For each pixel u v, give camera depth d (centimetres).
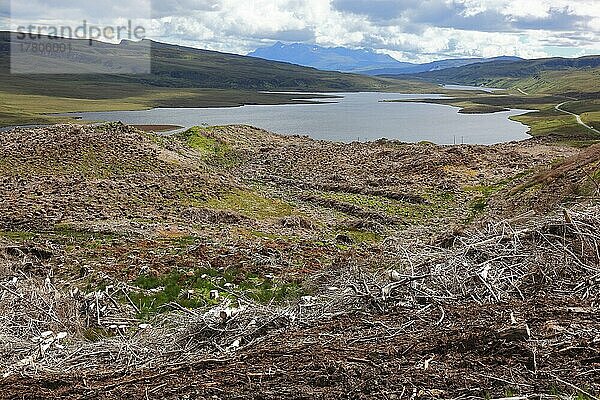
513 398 620
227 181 3631
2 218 2408
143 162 3725
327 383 713
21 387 773
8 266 1631
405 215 3122
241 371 761
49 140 3856
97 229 2278
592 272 1029
